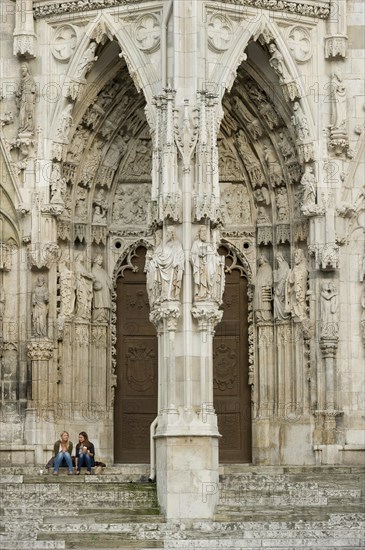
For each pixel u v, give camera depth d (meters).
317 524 48.97
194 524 49.47
